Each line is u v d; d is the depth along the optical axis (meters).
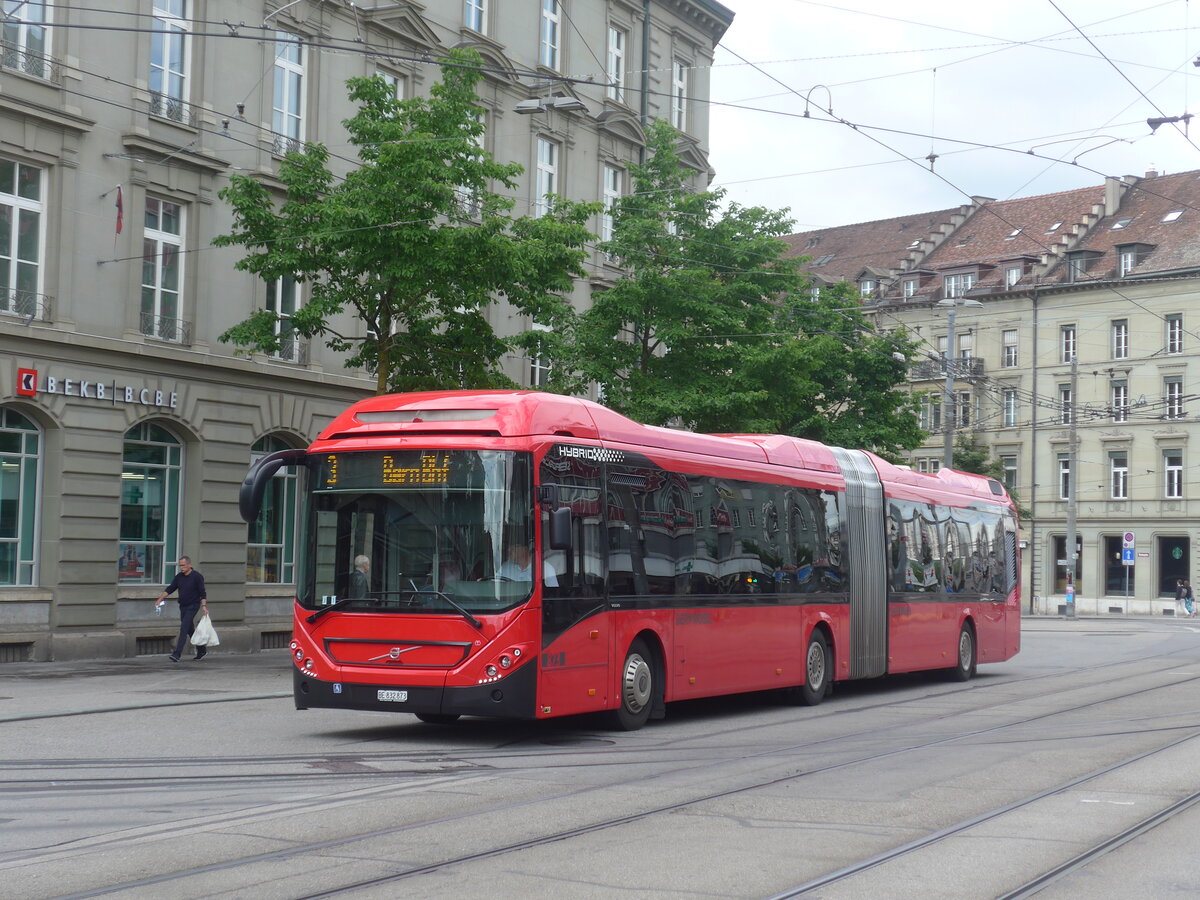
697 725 16.16
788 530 18.58
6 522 23.61
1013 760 12.93
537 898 7.26
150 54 25.84
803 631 18.73
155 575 26.42
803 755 13.18
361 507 13.95
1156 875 8.07
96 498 24.73
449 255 22.83
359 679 13.65
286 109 28.88
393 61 31.16
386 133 23.03
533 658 13.38
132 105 25.41
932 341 74.69
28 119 23.52
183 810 9.80
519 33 35.34
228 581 27.59
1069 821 9.77
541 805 10.09
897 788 11.14
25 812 9.72
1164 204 70.88
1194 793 11.08
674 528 16.00
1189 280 66.38
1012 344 72.44
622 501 15.03
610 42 39.00
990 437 73.00
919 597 22.38
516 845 8.61
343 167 29.94
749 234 32.72
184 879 7.61
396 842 8.67
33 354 23.56
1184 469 66.69
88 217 24.61
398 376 24.34
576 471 14.26
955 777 11.78
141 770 11.68
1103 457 69.19
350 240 22.77
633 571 15.12
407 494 13.80
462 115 24.08
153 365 25.81
